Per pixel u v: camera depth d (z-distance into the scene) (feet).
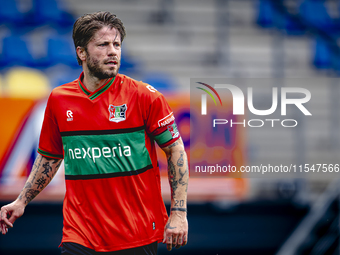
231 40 92.89
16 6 91.66
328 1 99.19
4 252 62.34
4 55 86.53
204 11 95.66
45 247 62.75
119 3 94.79
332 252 65.26
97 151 23.72
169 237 23.56
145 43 91.61
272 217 65.98
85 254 23.35
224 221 65.41
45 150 26.43
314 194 71.56
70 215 24.14
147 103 23.93
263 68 89.76
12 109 64.64
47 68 85.76
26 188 26.58
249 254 65.46
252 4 96.32
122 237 23.54
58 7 92.84
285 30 91.61
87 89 24.29
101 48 23.35
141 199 23.85
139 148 23.95
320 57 91.56
